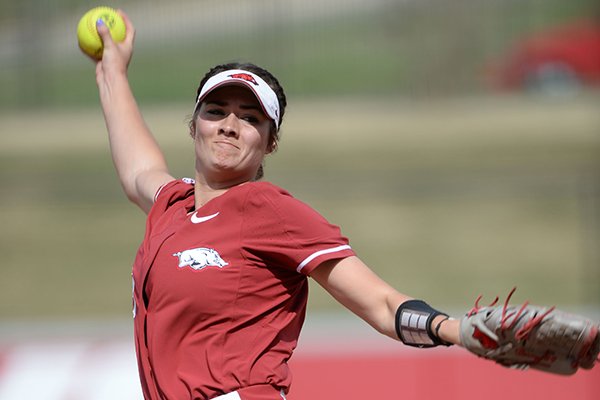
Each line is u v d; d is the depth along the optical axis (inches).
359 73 3585.1
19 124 3147.1
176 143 2586.1
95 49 647.1
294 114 3129.9
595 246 1883.6
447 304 1638.8
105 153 2704.2
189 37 3878.0
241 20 3853.3
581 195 2132.1
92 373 990.4
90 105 3444.9
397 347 995.3
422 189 2245.3
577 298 1632.6
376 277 454.6
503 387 967.6
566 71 3481.8
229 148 487.5
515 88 3513.8
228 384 462.9
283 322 476.4
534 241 1943.9
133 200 594.6
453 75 3550.7
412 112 3097.9
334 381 981.8
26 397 978.7
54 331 1278.3
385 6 3848.4
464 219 2071.9
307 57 3740.2
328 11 4035.4
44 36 3878.0
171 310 469.7
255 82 488.7
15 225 2127.2
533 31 3700.8
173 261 472.1
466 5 3708.2
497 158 2447.1
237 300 467.5
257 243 465.7
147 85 3575.3
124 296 1750.7
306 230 460.8
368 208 2161.7
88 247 2014.0
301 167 2444.6
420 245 1958.7
